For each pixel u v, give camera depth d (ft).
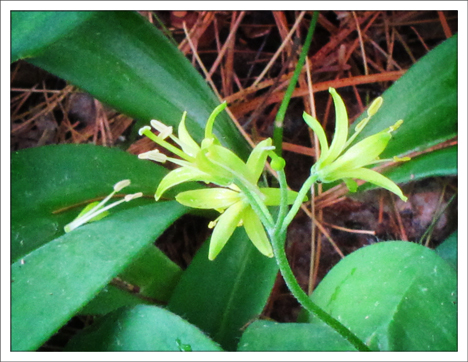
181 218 0.63
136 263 0.52
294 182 0.65
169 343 0.41
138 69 0.53
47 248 0.43
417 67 0.56
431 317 0.43
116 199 0.51
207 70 0.73
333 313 0.47
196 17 0.71
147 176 0.53
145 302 0.52
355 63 0.71
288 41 0.71
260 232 0.40
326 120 0.68
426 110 0.54
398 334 0.43
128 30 0.53
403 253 0.47
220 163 0.36
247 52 0.73
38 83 0.70
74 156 0.51
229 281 0.50
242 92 0.68
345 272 0.49
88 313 0.50
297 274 0.61
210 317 0.48
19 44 0.43
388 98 0.56
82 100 0.69
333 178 0.37
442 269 0.45
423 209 0.62
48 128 0.69
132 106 0.53
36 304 0.41
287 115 0.68
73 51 0.51
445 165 0.53
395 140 0.55
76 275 0.42
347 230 0.62
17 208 0.48
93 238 0.44
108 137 0.67
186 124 0.55
